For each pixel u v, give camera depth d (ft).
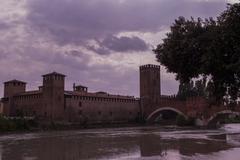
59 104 405.80
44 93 410.93
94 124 424.46
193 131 327.06
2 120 331.77
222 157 136.67
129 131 336.90
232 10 65.00
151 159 136.36
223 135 266.98
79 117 418.10
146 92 506.89
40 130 356.38
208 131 325.83
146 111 495.82
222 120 472.85
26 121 356.59
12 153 162.30
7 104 453.17
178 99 479.00
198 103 415.64
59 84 409.08
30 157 148.05
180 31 73.36
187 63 73.05
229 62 66.03
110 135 278.46
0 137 266.57
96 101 439.22
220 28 66.49
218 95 71.26
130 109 484.33
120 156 147.54
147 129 372.38
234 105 71.36
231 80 68.69
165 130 348.59
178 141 216.54
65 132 329.11
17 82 456.45
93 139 239.09
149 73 512.22
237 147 175.32
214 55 65.67
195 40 68.95
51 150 173.78
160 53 76.48
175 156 144.25
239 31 64.39
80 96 423.64
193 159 133.59
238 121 474.08
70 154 157.07
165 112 510.99
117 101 465.88
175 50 72.38
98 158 142.41
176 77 76.89
